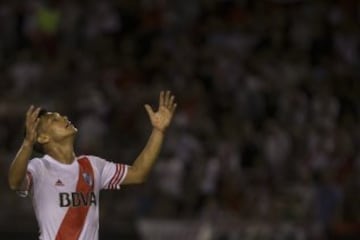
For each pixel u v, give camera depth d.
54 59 83.75
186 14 85.75
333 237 66.88
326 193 68.25
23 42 86.31
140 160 31.34
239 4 86.12
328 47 81.81
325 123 73.31
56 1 87.19
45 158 29.92
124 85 79.56
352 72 79.69
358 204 68.19
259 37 82.69
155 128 31.69
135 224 69.56
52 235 29.39
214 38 83.00
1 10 87.44
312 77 78.25
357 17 84.38
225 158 70.50
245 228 67.62
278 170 70.75
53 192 29.52
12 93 80.81
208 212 68.56
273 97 75.94
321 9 84.75
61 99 79.00
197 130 73.44
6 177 74.69
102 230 69.75
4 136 76.38
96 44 84.19
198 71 79.06
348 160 70.56
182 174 71.06
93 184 30.22
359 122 74.56
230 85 77.12
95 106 76.56
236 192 69.12
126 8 86.81
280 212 68.00
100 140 75.19
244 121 73.50
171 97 32.09
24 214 72.31
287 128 73.31
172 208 70.25
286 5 86.12
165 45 83.00
